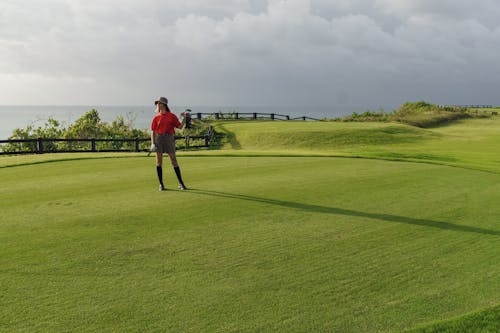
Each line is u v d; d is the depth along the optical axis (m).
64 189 7.12
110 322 2.80
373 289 3.36
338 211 5.73
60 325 2.75
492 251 4.25
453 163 10.85
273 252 4.14
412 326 2.81
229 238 4.54
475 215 5.61
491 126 39.62
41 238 4.48
